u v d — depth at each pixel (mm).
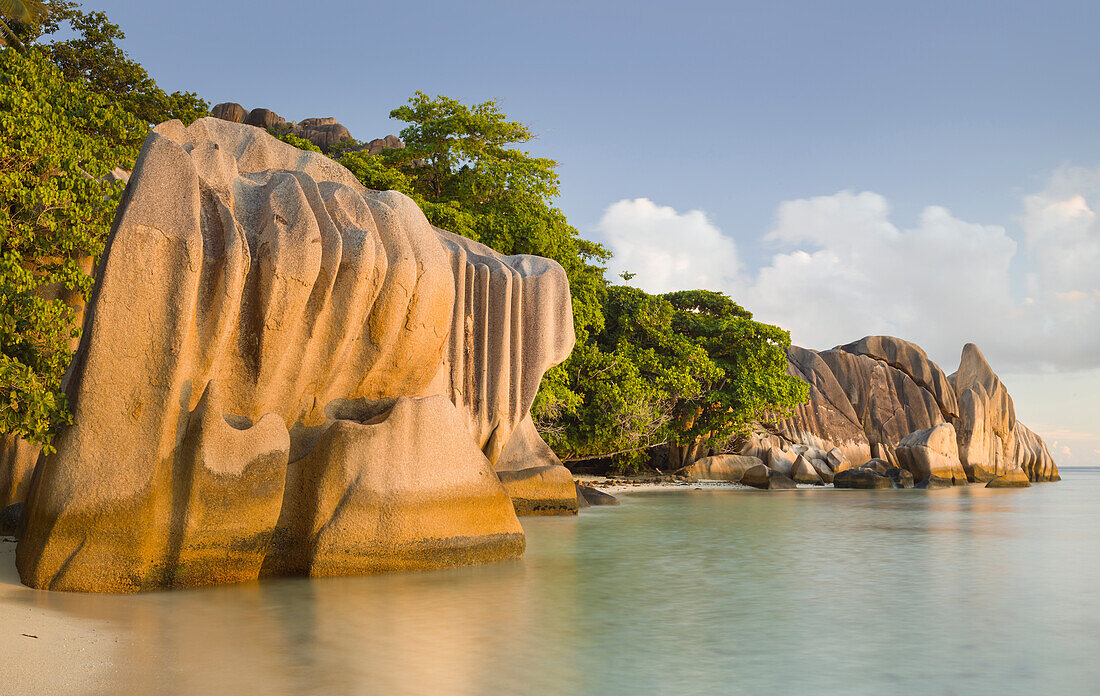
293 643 8602
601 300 41812
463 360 19125
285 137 33312
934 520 23609
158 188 10656
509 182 34438
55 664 7441
